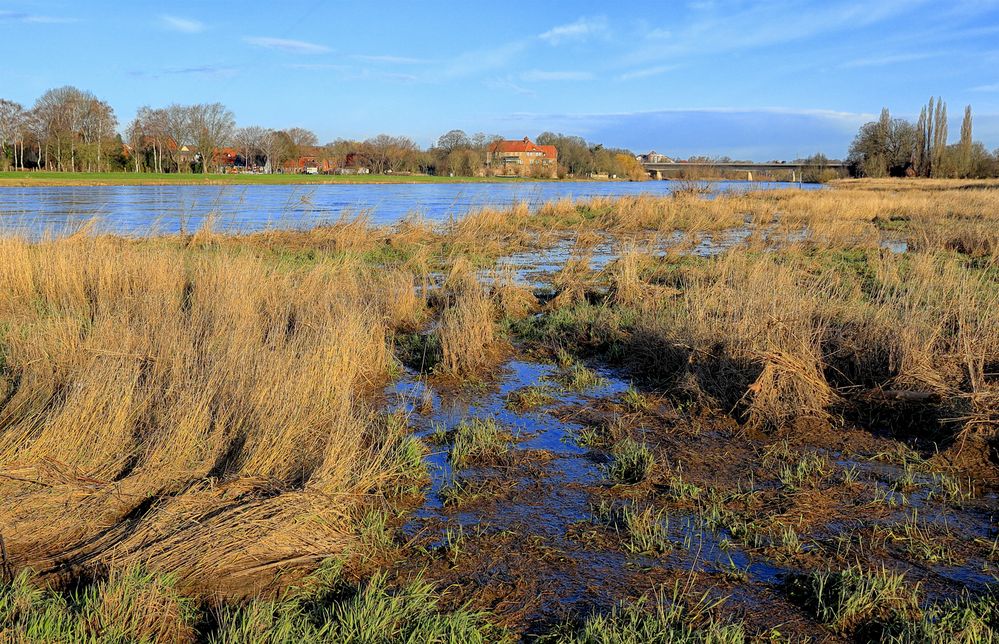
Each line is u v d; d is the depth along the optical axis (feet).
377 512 15.08
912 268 40.09
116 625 10.94
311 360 20.86
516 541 14.47
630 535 14.74
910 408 21.17
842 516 15.65
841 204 87.76
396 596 12.08
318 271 34.40
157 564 12.53
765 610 12.32
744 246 57.31
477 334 27.68
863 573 13.30
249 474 15.70
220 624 11.28
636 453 18.51
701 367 23.85
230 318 25.70
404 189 199.00
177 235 57.98
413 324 32.35
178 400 17.89
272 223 73.77
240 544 13.15
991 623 11.84
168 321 24.06
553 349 29.17
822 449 19.47
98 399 17.49
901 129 279.90
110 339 22.48
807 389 21.56
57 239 38.86
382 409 22.24
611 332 29.86
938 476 17.69
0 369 22.25
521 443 19.84
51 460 15.60
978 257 50.26
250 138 312.71
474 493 16.58
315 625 11.49
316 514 14.24
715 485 17.16
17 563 12.74
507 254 57.57
